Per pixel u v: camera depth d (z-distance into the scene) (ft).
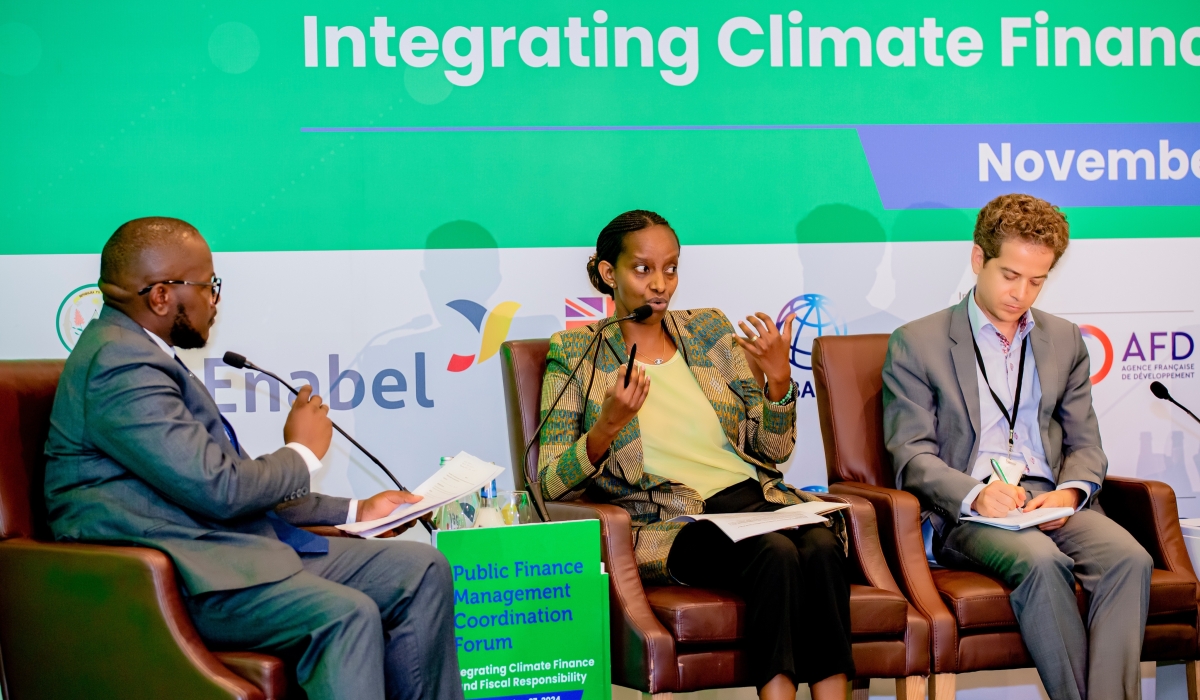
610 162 16.46
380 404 15.99
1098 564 12.91
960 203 17.11
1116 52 17.31
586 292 16.46
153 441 9.68
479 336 16.22
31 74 15.26
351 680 9.55
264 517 10.94
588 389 13.38
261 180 15.74
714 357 13.87
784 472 16.88
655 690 11.25
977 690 16.62
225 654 9.66
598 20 16.40
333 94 15.88
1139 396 17.21
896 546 13.01
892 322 17.01
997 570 12.98
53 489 10.25
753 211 16.72
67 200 15.34
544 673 11.40
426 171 16.08
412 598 10.70
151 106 15.52
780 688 10.99
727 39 16.63
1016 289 14.06
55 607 9.87
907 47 16.99
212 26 15.64
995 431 14.44
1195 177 17.34
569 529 11.43
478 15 16.17
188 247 10.67
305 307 15.81
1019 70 17.21
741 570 11.58
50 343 15.33
